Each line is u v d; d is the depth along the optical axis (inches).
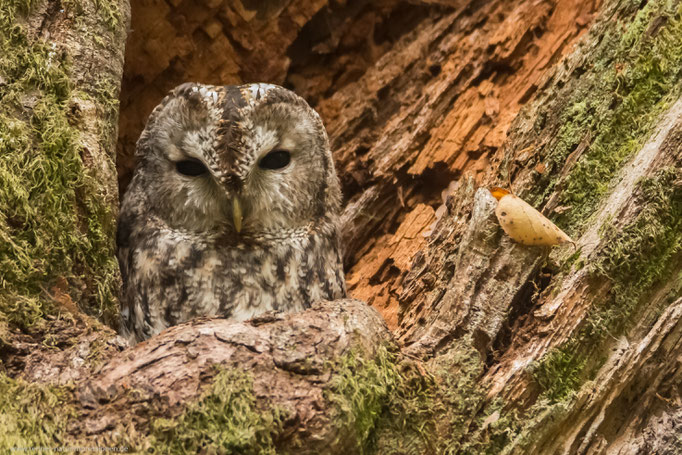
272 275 267.4
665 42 260.2
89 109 230.1
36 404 175.3
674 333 218.4
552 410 208.5
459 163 352.5
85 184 221.8
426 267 281.7
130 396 175.9
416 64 390.6
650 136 245.3
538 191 267.7
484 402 211.9
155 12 366.6
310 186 270.4
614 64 272.7
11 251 202.8
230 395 175.9
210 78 392.5
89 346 192.5
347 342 191.2
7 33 226.4
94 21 244.4
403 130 366.9
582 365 219.5
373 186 359.9
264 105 244.2
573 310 223.5
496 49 366.6
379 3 404.5
